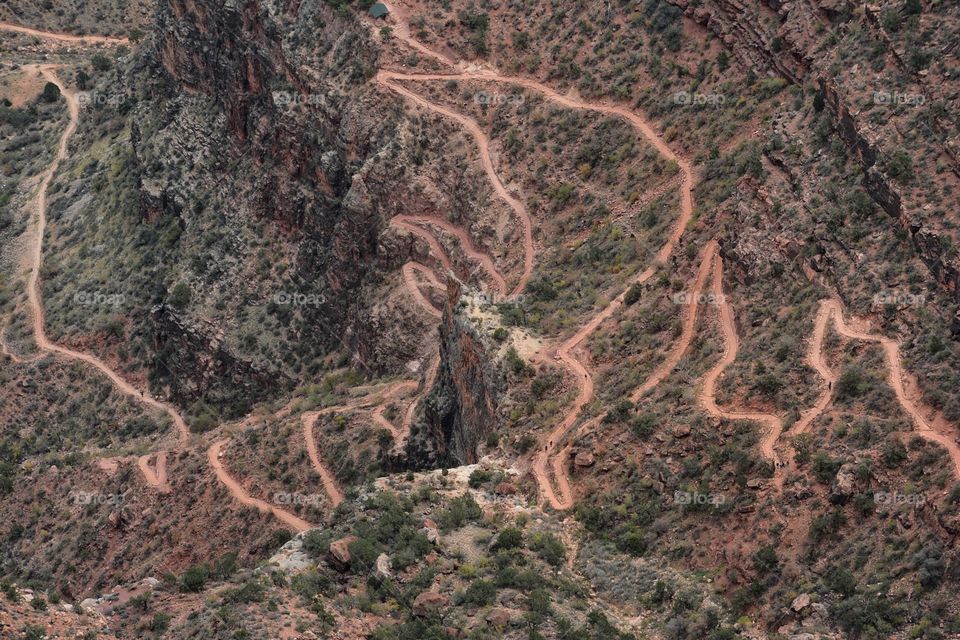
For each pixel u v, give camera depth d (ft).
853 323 545.03
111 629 468.34
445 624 467.93
